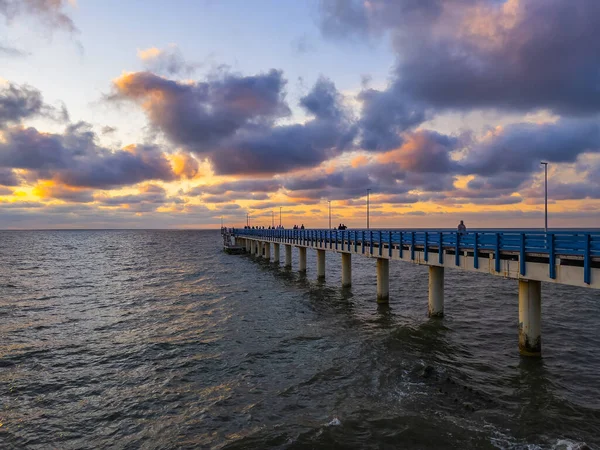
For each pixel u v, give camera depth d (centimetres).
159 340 1947
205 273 4728
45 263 6359
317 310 2581
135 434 1093
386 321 2242
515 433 1025
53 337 2033
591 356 1612
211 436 1059
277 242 5475
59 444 1061
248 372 1504
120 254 8331
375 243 2731
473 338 1881
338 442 995
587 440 996
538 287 1587
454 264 1923
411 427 1052
